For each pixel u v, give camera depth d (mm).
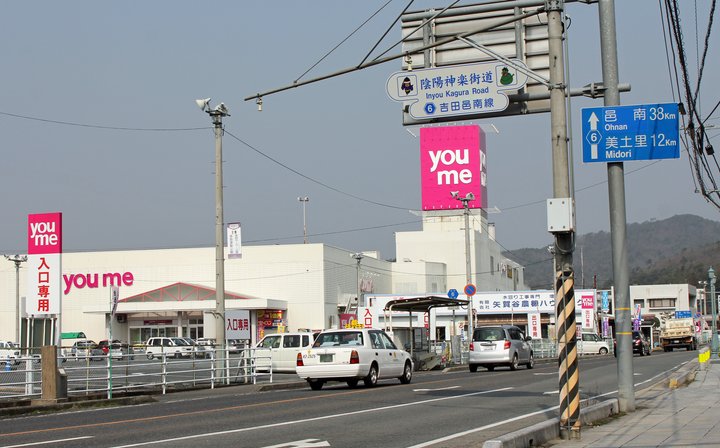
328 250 75688
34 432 14922
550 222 13422
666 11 15805
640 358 55406
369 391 24734
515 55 18219
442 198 93188
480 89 17969
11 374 23172
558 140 13711
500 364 39000
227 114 31797
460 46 18516
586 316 76625
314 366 26406
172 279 76688
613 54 17078
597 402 20047
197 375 31875
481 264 93688
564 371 13523
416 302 41688
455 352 49156
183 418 17219
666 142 16641
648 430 14352
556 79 13867
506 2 17266
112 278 77188
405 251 93125
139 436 14062
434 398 21734
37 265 24797
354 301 78875
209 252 76562
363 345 26750
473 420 16406
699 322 97188
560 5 14000
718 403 19344
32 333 24781
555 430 13500
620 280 17734
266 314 72938
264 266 75375
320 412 18219
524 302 75000
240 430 14859
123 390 25281
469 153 92750
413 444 13000
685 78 17844
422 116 18219
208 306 71188
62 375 22250
